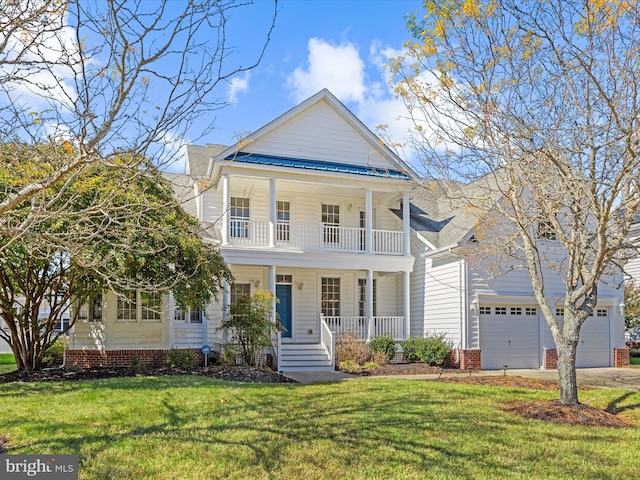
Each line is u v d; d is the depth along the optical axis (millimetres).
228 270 15648
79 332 16422
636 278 25312
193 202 20781
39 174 6387
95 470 6258
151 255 12445
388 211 22641
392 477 6238
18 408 9008
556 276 19609
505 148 9367
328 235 21438
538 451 7352
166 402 9570
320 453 6957
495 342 18703
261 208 20688
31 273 14109
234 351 15797
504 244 11570
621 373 17453
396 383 12773
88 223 8289
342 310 21406
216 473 6238
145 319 17078
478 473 6438
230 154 17938
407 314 20047
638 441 8070
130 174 7188
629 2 8133
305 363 17203
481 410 9594
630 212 9172
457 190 11805
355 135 20484
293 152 19594
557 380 14492
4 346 23875
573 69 8836
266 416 8766
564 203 10133
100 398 9812
